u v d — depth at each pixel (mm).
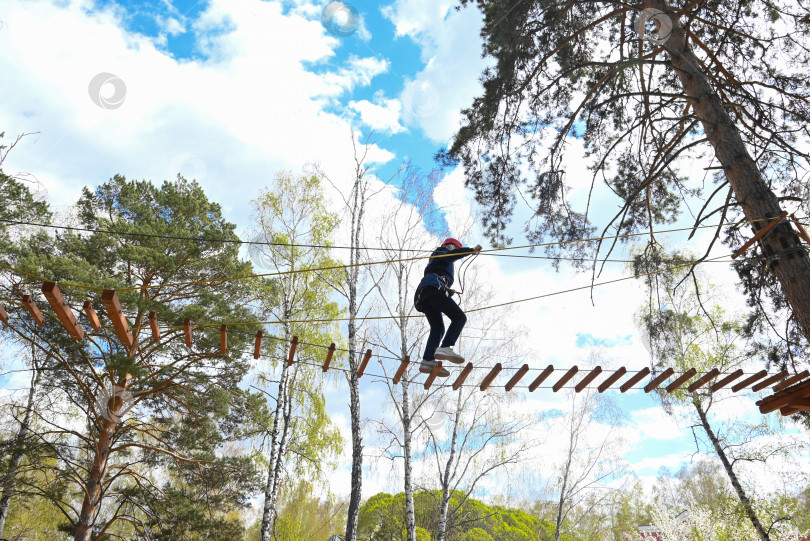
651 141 9133
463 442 16828
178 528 14641
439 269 5379
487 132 8695
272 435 16109
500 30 8031
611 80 9031
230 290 15828
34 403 16234
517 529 23609
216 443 15875
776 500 15602
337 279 17969
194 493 15977
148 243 14766
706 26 8992
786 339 8031
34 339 15242
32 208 15070
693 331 16344
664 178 9508
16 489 15188
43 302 13422
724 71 7898
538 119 9352
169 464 15547
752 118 7832
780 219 5949
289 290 18000
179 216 15828
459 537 20047
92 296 12867
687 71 7121
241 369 15477
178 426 16031
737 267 8758
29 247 14453
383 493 24734
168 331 13852
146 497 14875
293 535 18672
